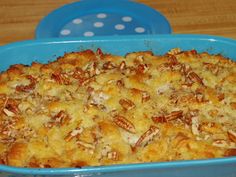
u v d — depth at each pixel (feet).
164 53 1.48
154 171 1.08
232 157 1.08
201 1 1.79
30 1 1.79
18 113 1.25
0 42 1.60
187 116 1.24
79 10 1.72
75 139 1.17
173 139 1.18
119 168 1.05
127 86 1.32
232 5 1.77
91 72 1.35
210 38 1.46
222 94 1.29
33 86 1.33
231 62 1.42
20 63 1.45
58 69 1.37
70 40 1.43
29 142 1.18
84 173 1.06
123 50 1.47
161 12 1.74
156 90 1.32
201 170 1.11
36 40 1.43
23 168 1.05
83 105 1.26
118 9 1.74
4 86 1.33
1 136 1.20
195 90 1.31
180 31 1.65
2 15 1.72
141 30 1.65
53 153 1.15
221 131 1.20
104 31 1.65
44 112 1.24
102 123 1.21
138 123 1.21
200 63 1.41
